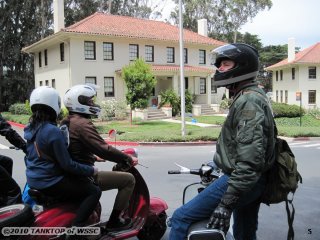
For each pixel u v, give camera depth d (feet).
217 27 181.47
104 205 22.93
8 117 101.55
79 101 13.70
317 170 35.14
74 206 13.04
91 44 101.40
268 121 9.23
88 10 160.97
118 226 14.82
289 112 116.26
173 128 76.48
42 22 146.41
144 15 171.32
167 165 37.37
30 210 11.87
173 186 27.96
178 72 110.01
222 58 9.86
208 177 11.76
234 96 9.93
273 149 9.56
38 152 12.37
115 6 167.94
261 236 17.93
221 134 9.84
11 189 17.15
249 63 9.66
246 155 8.78
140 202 15.38
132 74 81.92
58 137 12.18
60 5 110.52
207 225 8.99
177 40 115.03
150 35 111.14
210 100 122.11
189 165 37.42
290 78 157.28
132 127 79.05
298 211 21.90
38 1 148.66
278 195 9.79
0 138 63.16
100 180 14.40
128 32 107.96
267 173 9.87
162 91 115.75
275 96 177.99
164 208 16.67
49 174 12.36
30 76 154.40
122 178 14.69
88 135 13.46
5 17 147.23
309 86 148.77
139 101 82.79
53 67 109.09
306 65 147.95
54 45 107.65
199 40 123.34
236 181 8.80
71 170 12.36
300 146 56.03
